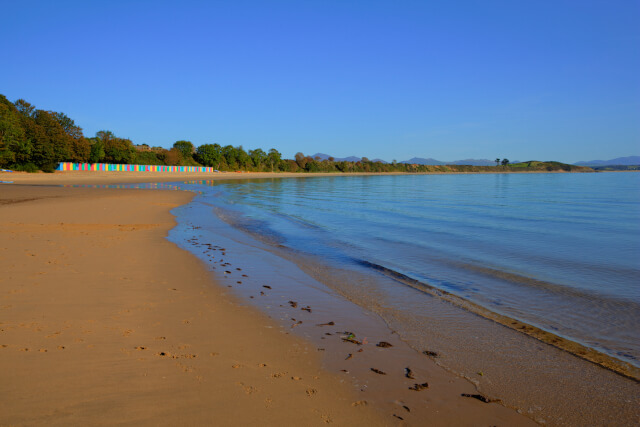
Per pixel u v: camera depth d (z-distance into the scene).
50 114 68.12
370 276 9.43
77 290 6.96
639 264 10.91
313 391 4.03
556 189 56.16
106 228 14.73
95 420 3.25
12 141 56.53
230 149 123.50
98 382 3.87
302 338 5.52
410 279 9.21
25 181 49.19
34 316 5.61
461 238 15.03
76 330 5.18
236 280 8.55
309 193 44.22
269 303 7.08
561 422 3.77
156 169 90.00
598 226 18.42
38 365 4.14
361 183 77.00
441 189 55.81
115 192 33.94
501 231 16.80
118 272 8.40
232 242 13.45
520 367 4.93
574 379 4.65
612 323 6.58
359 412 3.71
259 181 76.81
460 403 4.02
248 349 4.99
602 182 84.25
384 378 4.46
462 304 7.44
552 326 6.42
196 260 10.19
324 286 8.47
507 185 70.31
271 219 20.38
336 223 19.22
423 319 6.59
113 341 4.90
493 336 5.93
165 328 5.50
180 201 28.59
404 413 3.75
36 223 14.92
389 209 26.45
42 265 8.56
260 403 3.70
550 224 19.08
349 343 5.45
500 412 3.90
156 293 7.13
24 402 3.46
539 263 11.01
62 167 67.94
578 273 9.92
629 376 4.77
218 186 55.16
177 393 3.76
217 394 3.80
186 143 111.94
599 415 3.91
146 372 4.14
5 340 4.74
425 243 13.95
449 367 4.86
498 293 8.21
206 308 6.52
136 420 3.28
